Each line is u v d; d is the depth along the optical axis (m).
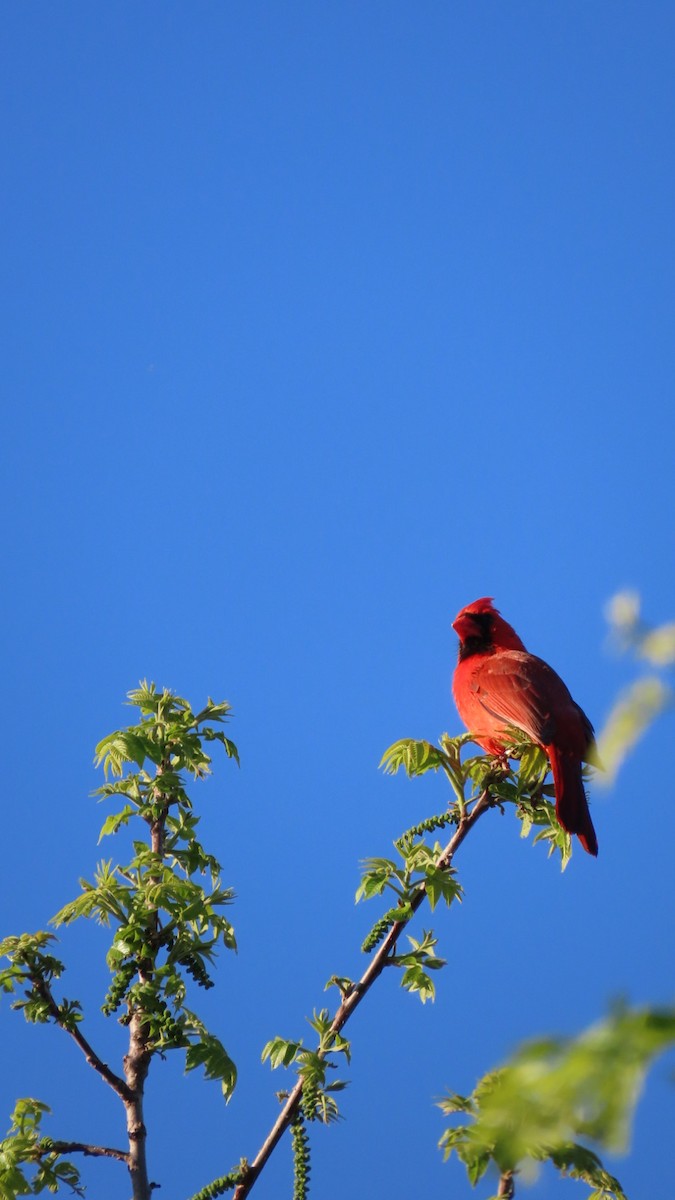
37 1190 6.46
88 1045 6.77
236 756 8.04
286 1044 6.88
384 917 7.31
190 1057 6.68
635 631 2.18
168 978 6.86
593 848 9.06
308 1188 6.41
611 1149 1.75
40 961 6.85
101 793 7.76
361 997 7.15
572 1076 1.78
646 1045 1.77
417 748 8.33
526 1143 1.88
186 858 7.52
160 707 7.99
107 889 7.08
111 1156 6.58
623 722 2.16
